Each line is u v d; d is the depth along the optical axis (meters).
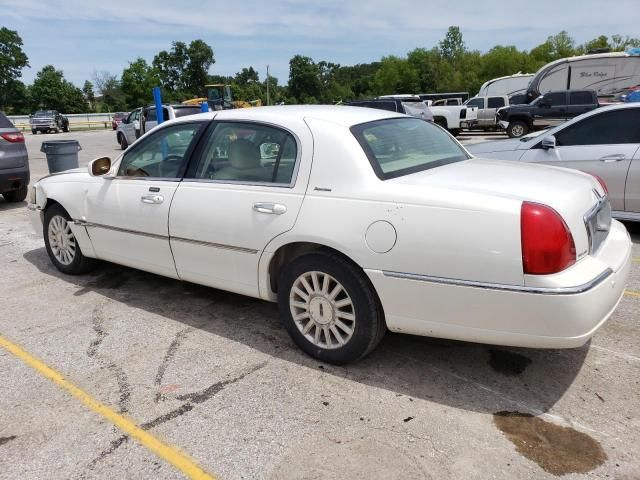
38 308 4.48
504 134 24.14
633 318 3.99
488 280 2.72
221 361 3.53
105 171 4.61
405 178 3.14
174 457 2.61
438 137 4.04
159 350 3.70
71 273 5.24
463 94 41.25
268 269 3.52
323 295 3.31
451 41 86.25
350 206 3.09
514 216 2.67
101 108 87.94
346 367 3.40
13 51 85.56
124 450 2.67
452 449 2.61
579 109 19.28
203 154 3.90
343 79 126.00
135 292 4.79
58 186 5.00
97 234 4.66
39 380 3.34
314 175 3.26
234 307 4.41
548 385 3.16
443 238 2.80
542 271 2.62
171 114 16.89
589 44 73.62
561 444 2.63
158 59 100.56
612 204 6.20
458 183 3.01
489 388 3.14
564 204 2.79
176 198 3.94
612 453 2.56
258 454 2.61
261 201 3.44
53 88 83.94
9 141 8.41
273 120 3.57
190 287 4.89
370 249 3.00
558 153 6.39
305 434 2.75
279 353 3.61
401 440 2.69
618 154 6.02
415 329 3.02
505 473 2.45
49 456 2.64
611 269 2.88
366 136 3.34
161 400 3.09
